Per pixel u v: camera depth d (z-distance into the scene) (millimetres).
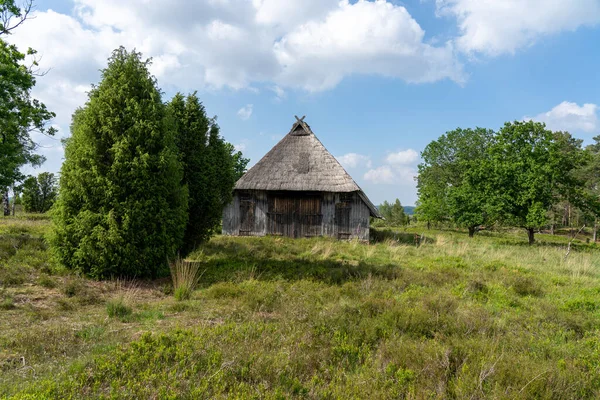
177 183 9641
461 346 4969
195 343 4762
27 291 7273
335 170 21344
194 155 11203
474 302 7840
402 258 14273
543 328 6289
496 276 10484
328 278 9328
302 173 21375
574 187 25875
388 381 4102
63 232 8570
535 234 41594
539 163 25047
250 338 5180
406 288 8836
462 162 28844
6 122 14969
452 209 28547
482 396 3807
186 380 3922
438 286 9250
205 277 9391
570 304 7754
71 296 7352
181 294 7613
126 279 8867
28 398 3303
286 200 21406
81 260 8570
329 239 20109
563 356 5027
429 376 4289
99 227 8414
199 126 11320
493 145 29000
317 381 4137
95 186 8625
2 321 5660
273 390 3848
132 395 3541
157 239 9023
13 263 9102
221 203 11836
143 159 8781
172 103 11336
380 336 5562
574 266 12938
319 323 5812
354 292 8117
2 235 13094
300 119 23609
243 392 3709
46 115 17531
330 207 21156
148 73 9984
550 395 3830
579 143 52219
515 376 4152
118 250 8516
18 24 16578
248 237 19750
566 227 49312
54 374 3949
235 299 7434
